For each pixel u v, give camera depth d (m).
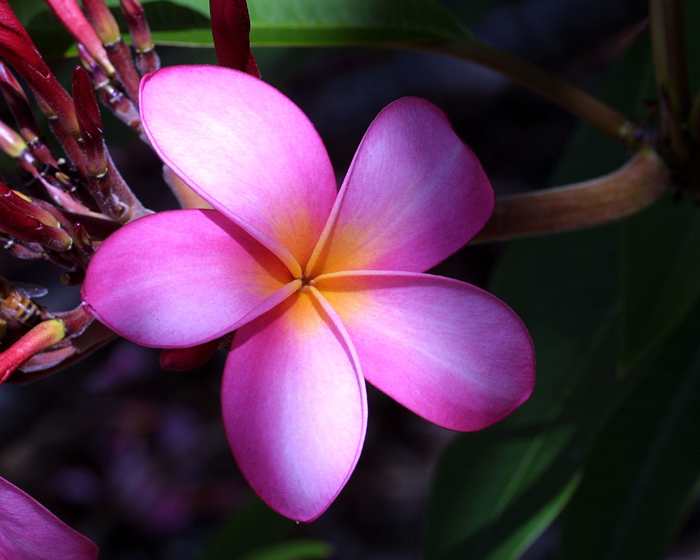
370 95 0.85
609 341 0.50
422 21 0.38
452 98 0.83
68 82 0.45
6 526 0.28
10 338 0.30
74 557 0.28
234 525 0.52
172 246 0.27
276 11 0.38
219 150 0.28
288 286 0.28
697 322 0.49
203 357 0.28
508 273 0.52
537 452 0.48
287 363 0.28
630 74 0.52
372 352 0.28
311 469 0.27
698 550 0.80
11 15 0.29
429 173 0.29
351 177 0.28
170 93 0.28
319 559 0.92
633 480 0.47
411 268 0.29
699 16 0.44
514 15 0.57
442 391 0.28
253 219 0.28
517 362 0.28
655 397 0.48
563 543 0.47
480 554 0.47
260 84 0.28
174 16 0.37
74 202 0.32
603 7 0.55
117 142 0.42
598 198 0.35
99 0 0.31
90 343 0.30
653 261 0.40
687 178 0.36
